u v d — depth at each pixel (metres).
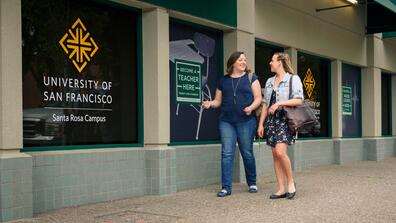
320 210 6.08
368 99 14.85
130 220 5.55
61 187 6.26
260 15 9.88
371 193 7.44
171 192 7.51
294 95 6.76
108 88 7.12
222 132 7.39
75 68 6.66
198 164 8.36
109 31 7.18
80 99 6.72
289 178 6.95
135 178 7.28
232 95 7.36
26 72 6.06
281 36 10.54
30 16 6.14
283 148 6.82
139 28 7.56
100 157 6.77
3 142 5.42
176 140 8.13
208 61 8.91
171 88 8.06
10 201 5.41
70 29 6.62
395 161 14.28
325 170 11.15
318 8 11.99
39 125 6.18
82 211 6.09
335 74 13.05
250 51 9.41
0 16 5.43
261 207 6.30
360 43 14.36
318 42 12.01
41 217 5.70
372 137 14.74
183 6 7.83
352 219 5.57
